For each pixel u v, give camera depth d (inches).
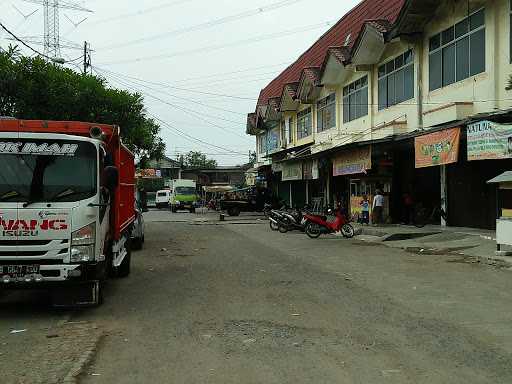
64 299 316.5
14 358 226.1
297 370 207.8
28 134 315.0
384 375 201.3
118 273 450.3
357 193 1026.1
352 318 293.7
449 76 749.9
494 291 366.9
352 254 586.6
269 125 1803.6
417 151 710.5
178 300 349.1
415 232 730.2
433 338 252.7
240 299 348.5
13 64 605.6
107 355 230.5
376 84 971.9
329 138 1218.0
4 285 293.0
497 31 648.4
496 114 571.5
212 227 1063.6
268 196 1531.7
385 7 1039.6
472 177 737.6
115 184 317.1
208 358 224.4
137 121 752.3
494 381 194.5
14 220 295.4
